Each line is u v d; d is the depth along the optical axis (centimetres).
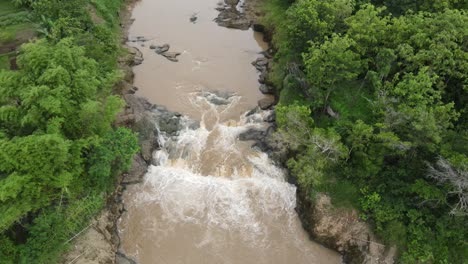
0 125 3591
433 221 3838
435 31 4362
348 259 4009
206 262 3916
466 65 4100
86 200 3744
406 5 5191
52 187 3534
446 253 3728
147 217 4222
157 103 5409
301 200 4356
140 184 4481
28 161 3281
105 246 3775
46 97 3506
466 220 3684
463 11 4538
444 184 3694
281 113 4356
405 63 4456
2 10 5850
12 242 3341
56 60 3725
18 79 3684
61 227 3484
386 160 4156
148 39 6500
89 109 3641
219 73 5966
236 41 6606
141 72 5869
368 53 4794
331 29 4984
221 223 4212
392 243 3866
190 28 6812
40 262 3325
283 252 4053
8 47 5175
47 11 5125
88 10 5994
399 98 4044
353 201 4119
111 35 5384
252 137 5022
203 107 5406
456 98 4431
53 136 3300
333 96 4862
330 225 4062
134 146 4009
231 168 4672
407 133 3834
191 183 4519
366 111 4691
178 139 4938
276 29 6406
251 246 4062
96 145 3706
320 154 4125
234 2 7456
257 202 4406
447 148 3706
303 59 4719
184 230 4134
